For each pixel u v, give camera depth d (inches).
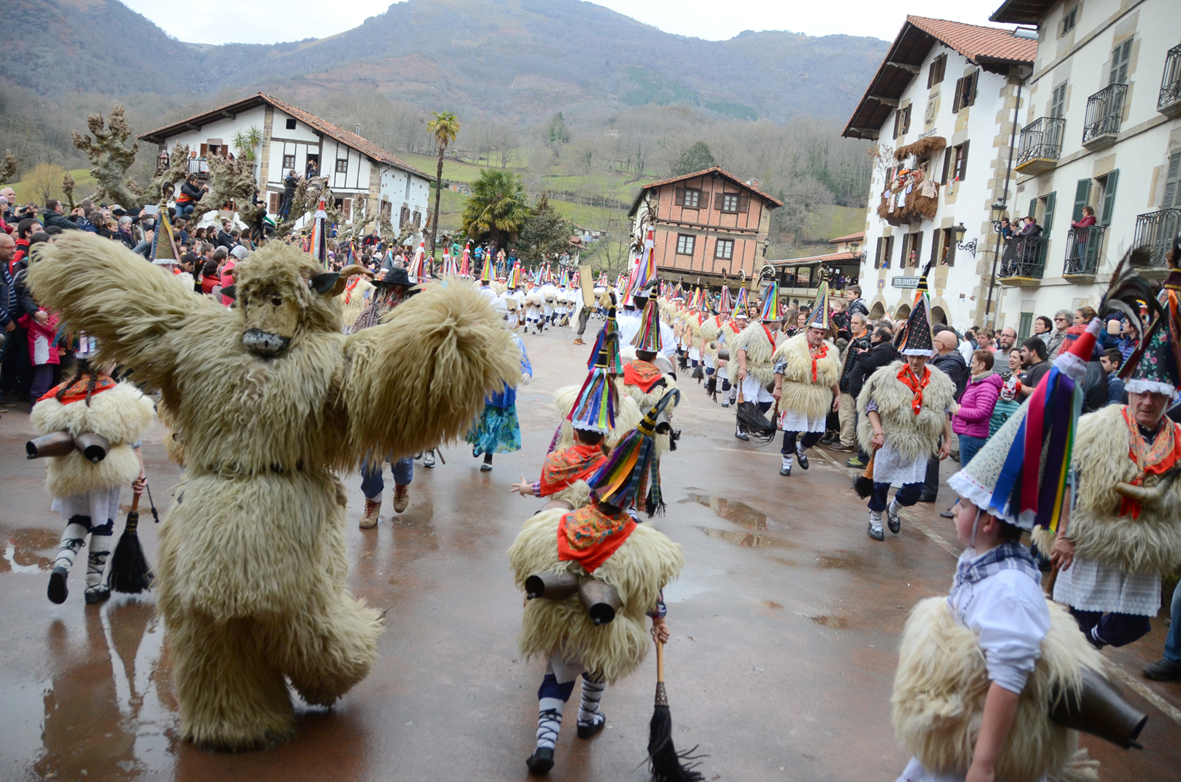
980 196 1003.9
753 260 2300.7
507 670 179.9
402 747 147.9
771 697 178.7
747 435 505.0
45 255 138.9
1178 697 197.5
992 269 978.7
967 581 110.7
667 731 139.3
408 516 281.3
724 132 4884.4
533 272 1994.3
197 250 484.7
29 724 144.6
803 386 414.6
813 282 2030.0
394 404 136.3
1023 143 869.2
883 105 1375.5
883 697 183.8
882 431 310.3
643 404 278.8
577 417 171.0
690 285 2299.5
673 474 394.0
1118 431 188.7
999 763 104.2
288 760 140.9
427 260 857.5
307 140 1966.0
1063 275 725.3
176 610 140.7
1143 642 233.5
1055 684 104.1
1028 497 106.0
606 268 3080.7
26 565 213.9
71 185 617.9
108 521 196.1
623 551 141.8
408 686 169.5
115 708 152.1
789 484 400.2
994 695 100.7
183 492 139.4
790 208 4111.7
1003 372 487.2
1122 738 101.0
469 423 141.6
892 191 1219.2
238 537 132.0
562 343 1056.8
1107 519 190.1
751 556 277.6
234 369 135.9
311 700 155.6
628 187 4785.9
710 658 194.7
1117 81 680.4
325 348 139.6
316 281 141.5
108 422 185.2
